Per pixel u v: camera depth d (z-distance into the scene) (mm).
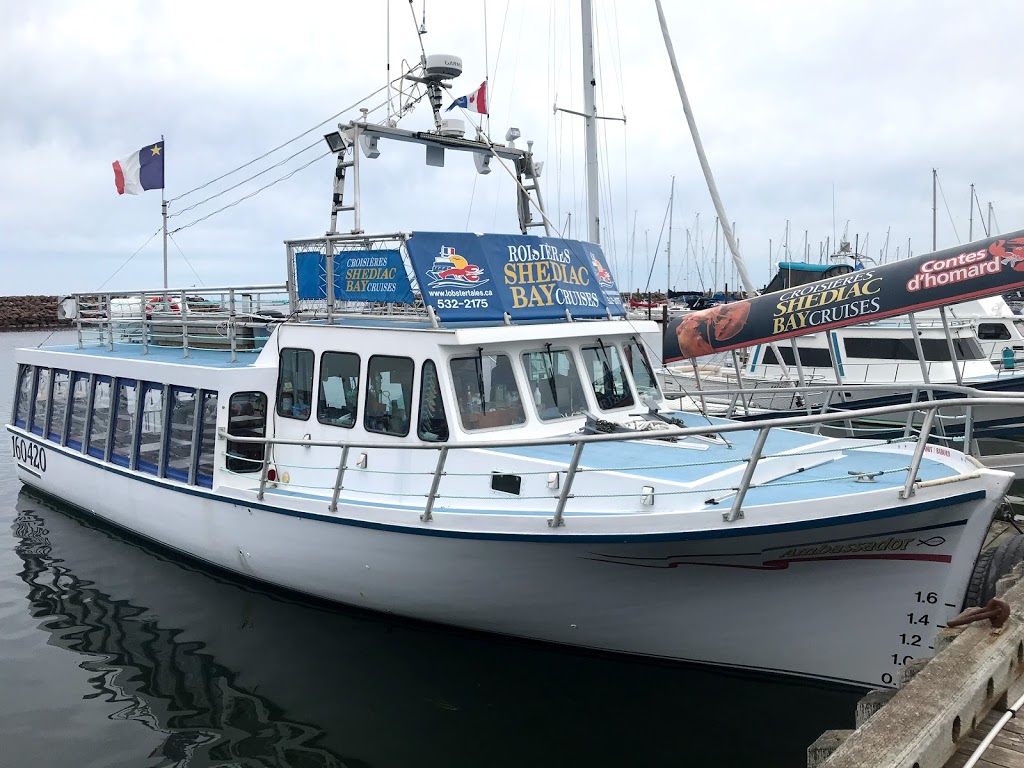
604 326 8695
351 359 8344
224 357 10867
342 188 10102
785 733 6691
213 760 6613
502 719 7062
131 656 8461
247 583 9867
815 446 7488
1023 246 8438
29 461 14461
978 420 14492
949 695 4312
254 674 7949
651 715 7043
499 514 6988
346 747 6746
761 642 6762
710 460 7223
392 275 8203
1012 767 4098
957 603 5973
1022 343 19156
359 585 8188
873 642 6367
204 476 9586
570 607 7168
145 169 14531
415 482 7797
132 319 12586
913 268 9125
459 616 7758
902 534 5977
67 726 7184
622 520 6449
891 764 3768
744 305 10391
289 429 8977
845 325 9562
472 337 7559
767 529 6031
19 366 14992
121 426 11375
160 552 11344
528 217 10680
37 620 9438
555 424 8109
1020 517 9391
